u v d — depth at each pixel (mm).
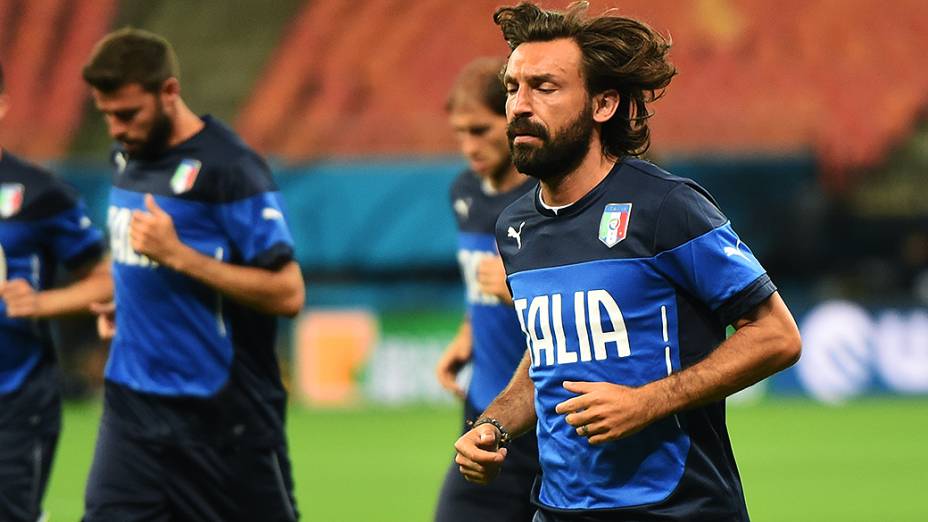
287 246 17359
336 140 66688
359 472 39719
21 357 19797
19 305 19094
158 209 16672
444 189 62156
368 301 59781
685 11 72250
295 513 18500
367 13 72875
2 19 73125
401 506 33969
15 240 20172
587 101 12836
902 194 67188
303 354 57531
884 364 58969
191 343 17500
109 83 17047
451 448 44750
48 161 63219
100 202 61406
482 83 18828
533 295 13266
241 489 17750
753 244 63844
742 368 12328
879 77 70375
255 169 17562
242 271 17062
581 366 12859
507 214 13883
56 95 71000
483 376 19047
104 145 69312
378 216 62219
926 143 68812
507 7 13227
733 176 64375
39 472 20031
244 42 73250
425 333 57219
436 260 62281
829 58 71000
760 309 12500
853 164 67250
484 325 18922
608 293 12703
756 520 32438
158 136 17469
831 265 65500
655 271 12633
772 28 71812
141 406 17672
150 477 17609
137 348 17719
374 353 57438
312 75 71500
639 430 12297
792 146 65500
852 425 50750
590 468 12891
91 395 57812
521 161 12906
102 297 20109
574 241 13000
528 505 18266
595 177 13078
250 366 17734
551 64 12727
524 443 18141
